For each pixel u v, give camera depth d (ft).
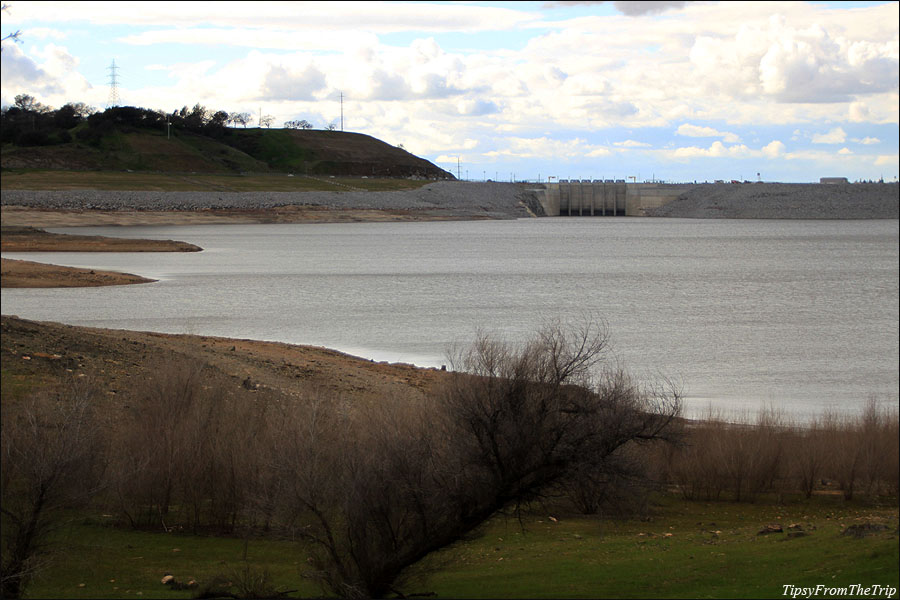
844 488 116.88
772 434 121.19
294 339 233.76
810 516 105.50
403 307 319.68
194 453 85.30
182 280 394.52
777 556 75.92
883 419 128.57
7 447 68.18
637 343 246.27
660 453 109.91
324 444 68.28
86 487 72.74
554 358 64.34
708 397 173.06
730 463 113.91
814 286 439.63
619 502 66.39
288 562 73.10
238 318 275.39
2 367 120.98
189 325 249.75
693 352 232.12
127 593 62.34
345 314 293.02
